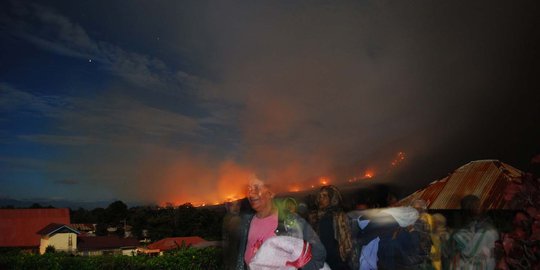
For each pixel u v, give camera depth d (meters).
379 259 4.51
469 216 5.25
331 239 4.30
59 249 39.31
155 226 51.56
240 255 3.98
